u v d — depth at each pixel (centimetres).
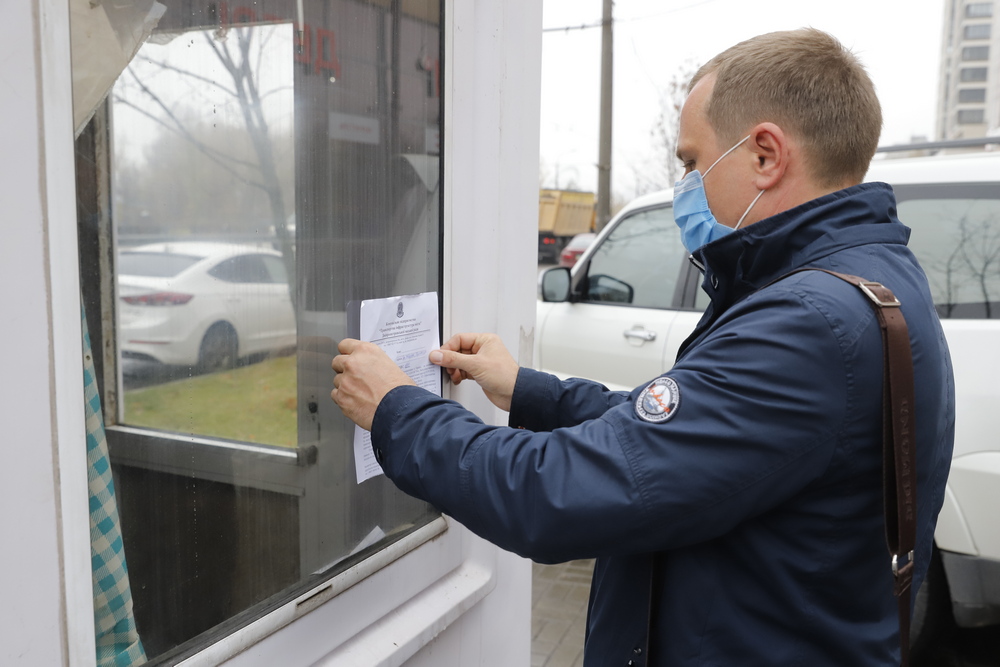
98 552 84
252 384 104
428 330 134
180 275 92
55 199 71
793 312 91
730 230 112
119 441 87
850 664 96
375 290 125
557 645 312
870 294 92
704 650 98
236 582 104
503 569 162
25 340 69
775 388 89
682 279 354
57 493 73
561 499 90
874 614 98
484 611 156
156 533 92
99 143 81
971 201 267
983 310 254
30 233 69
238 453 103
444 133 136
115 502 86
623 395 135
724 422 89
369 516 128
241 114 99
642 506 89
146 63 85
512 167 154
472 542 150
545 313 408
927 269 268
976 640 291
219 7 94
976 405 245
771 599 96
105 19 79
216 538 101
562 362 395
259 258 104
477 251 148
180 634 96
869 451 92
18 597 70
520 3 150
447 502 97
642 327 360
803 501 94
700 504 89
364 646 122
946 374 106
